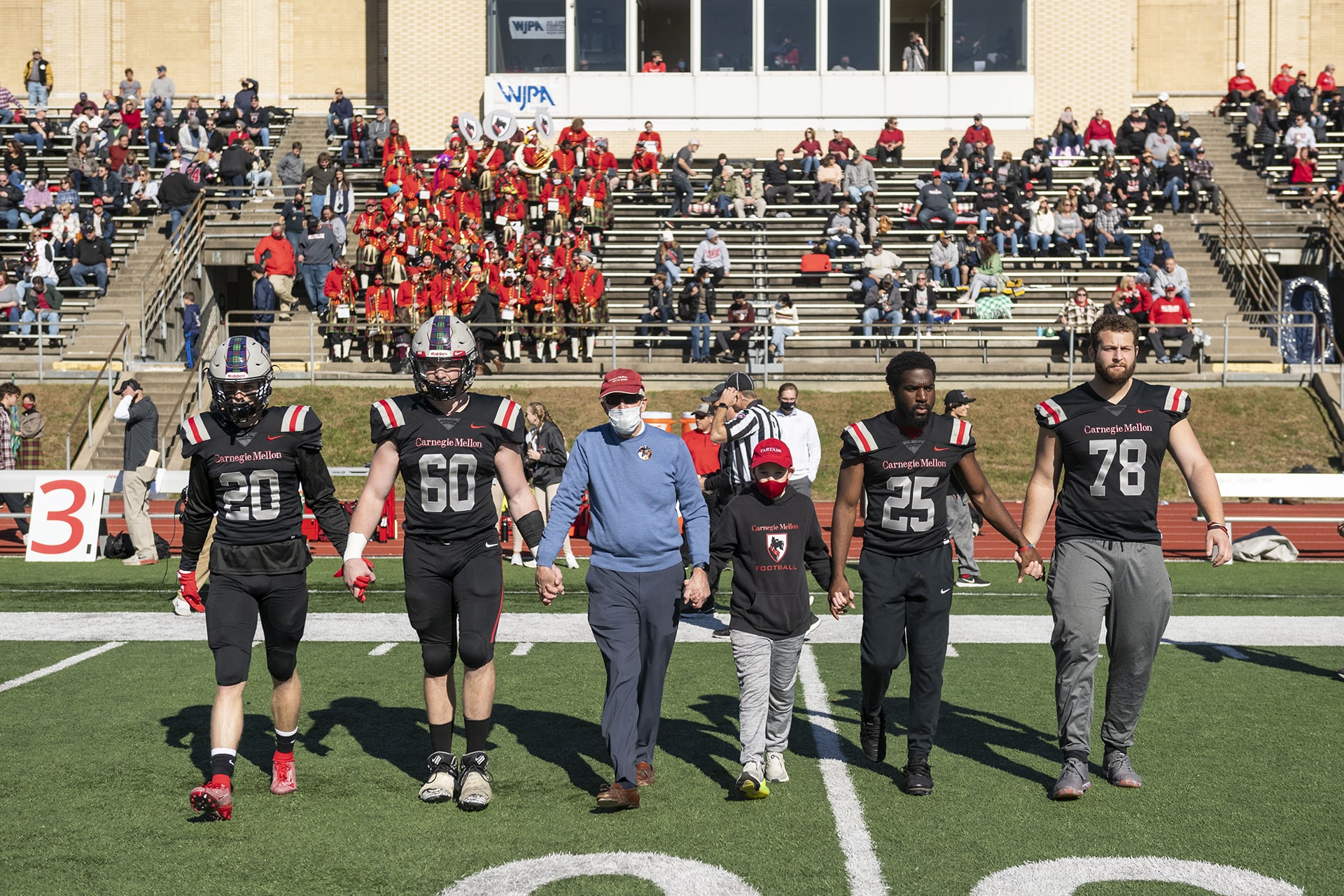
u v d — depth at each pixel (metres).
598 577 5.44
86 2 32.69
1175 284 22.23
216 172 26.38
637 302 23.70
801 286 23.97
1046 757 6.01
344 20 32.72
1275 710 6.85
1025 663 8.12
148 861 4.61
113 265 24.27
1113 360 5.40
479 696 5.29
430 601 5.27
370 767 5.84
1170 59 32.59
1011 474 18.77
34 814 5.13
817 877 4.45
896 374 5.41
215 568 5.22
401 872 4.51
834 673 7.87
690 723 6.66
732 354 21.81
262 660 8.26
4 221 25.27
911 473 5.41
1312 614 9.81
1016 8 29.06
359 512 5.34
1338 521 14.39
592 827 4.98
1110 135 27.59
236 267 26.28
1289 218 25.62
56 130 29.73
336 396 20.58
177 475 13.30
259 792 5.45
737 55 29.05
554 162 24.98
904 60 29.27
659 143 27.06
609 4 28.89
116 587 11.20
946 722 6.64
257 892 4.31
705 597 5.41
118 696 7.16
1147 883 4.39
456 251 21.59
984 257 23.28
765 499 5.43
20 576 11.90
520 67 29.05
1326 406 20.45
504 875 4.46
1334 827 4.97
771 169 25.78
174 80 32.91
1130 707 5.51
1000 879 4.42
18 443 15.86
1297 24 32.12
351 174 26.72
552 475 12.34
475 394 5.42
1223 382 21.06
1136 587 5.38
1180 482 18.91
